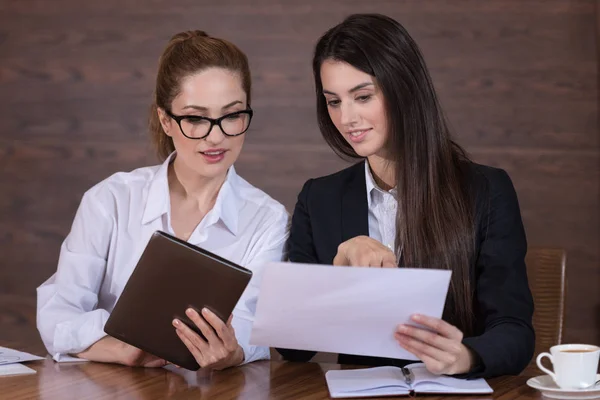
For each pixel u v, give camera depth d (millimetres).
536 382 1953
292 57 4324
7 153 4598
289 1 4309
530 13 4090
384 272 1750
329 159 4324
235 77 2262
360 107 2217
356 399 1885
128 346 2182
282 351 2348
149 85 4461
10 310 4594
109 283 2467
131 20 4461
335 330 1860
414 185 2250
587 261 4082
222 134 2248
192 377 2080
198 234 2453
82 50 4516
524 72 4105
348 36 2201
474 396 1892
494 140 4145
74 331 2244
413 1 4184
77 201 4551
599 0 3980
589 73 4059
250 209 2502
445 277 1759
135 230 2447
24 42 4566
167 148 2543
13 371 2109
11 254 4613
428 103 2250
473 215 2279
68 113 4551
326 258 2418
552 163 4102
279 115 4348
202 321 1993
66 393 1926
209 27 4387
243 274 1963
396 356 1912
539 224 4121
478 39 4133
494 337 2027
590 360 1877
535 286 2713
